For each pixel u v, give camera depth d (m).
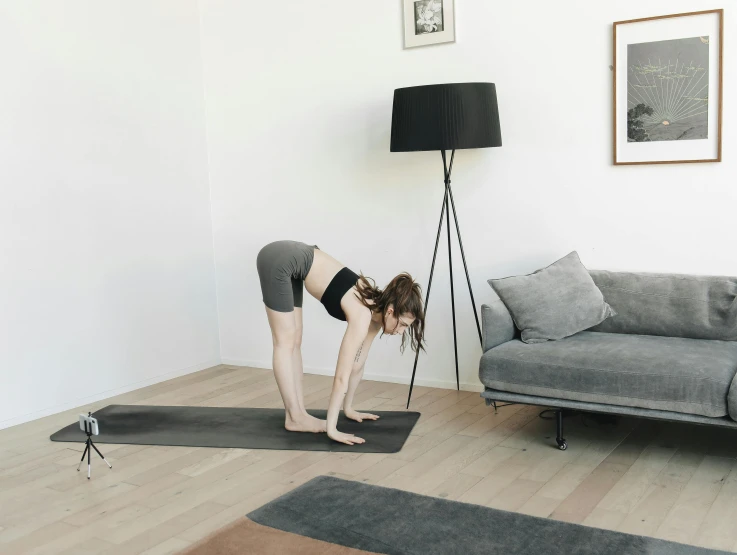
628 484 2.97
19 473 3.35
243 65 5.10
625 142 3.88
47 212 4.28
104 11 4.58
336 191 4.85
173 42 5.05
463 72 4.31
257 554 2.47
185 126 5.16
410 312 3.46
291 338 3.67
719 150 3.64
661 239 3.85
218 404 4.37
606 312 3.69
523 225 4.23
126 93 4.73
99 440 3.76
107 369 4.64
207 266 5.36
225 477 3.21
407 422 3.84
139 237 4.84
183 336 5.17
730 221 3.67
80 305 4.47
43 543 2.66
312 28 4.79
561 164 4.09
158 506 2.94
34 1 4.18
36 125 4.21
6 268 4.08
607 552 2.41
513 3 4.11
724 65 3.60
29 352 4.20
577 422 3.77
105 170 4.60
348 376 3.52
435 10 4.34
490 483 3.03
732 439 3.45
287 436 3.70
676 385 3.02
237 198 5.26
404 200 4.59
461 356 4.50
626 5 3.81
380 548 2.48
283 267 3.53
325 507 2.82
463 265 4.43
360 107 4.69
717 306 3.52
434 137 3.80
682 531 2.55
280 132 5.02
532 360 3.35
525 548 2.46
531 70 4.11
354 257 4.84
